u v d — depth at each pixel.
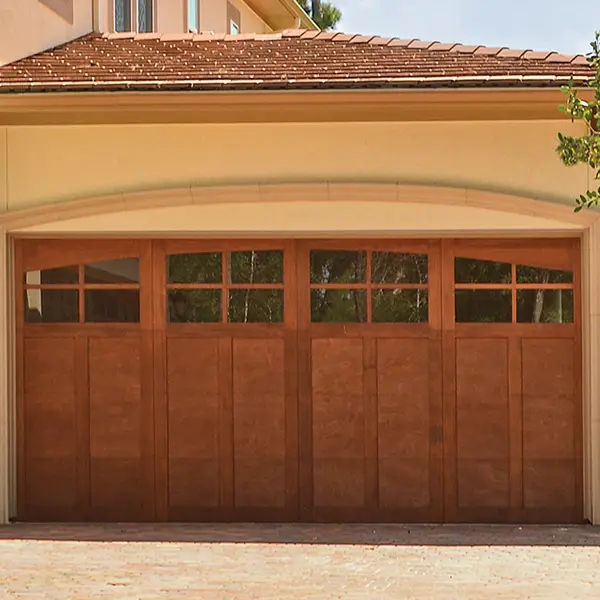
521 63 12.73
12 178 12.27
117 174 12.22
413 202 12.09
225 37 14.98
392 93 11.59
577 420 12.22
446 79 11.58
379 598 8.19
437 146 12.05
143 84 11.71
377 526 12.00
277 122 12.07
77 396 12.43
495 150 12.04
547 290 12.27
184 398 12.39
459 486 12.25
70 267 12.47
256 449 12.34
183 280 12.45
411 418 12.29
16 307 12.45
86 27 15.38
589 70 12.19
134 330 12.43
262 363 12.38
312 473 12.32
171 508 12.35
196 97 11.70
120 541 10.90
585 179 11.98
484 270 12.31
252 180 12.15
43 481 12.42
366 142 12.08
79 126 12.23
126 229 12.28
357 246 12.36
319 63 12.91
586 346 12.09
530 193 12.00
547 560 9.84
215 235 12.34
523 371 12.26
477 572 9.24
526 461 12.23
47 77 12.21
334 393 12.32
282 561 9.76
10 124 12.14
